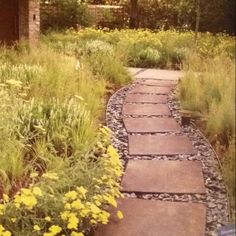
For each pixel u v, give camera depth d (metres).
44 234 2.81
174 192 3.86
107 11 18.72
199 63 5.92
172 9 16.62
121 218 3.29
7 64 7.13
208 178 4.04
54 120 4.66
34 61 7.59
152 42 11.95
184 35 12.08
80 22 16.58
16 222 3.06
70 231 3.15
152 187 3.97
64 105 4.99
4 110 4.47
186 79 6.46
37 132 4.55
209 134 4.62
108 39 12.77
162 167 4.39
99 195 3.36
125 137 5.35
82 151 4.08
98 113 5.96
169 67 10.38
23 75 6.28
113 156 3.77
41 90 5.78
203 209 3.52
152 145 5.02
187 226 3.31
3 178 3.73
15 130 4.38
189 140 5.12
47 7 16.06
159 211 3.54
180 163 4.47
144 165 4.45
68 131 4.62
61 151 4.41
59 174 3.58
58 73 6.62
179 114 6.18
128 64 10.68
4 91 5.02
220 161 2.93
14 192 3.63
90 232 3.29
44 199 3.17
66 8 16.19
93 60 8.58
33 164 4.13
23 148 4.27
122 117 6.14
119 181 4.07
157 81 8.65
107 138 4.65
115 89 7.78
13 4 11.06
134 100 7.08
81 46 10.49
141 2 18.08
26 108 4.80
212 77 4.15
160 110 6.48
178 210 3.54
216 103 3.66
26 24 11.23
